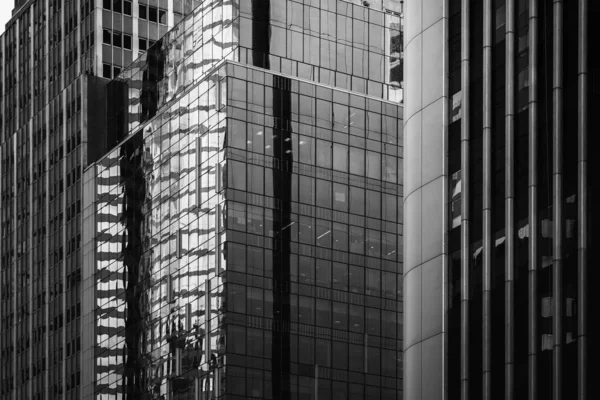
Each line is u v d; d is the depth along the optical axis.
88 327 193.38
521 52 88.56
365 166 179.38
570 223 82.50
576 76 84.06
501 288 86.62
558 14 85.88
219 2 179.38
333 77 181.00
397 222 180.00
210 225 169.88
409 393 93.38
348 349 171.50
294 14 180.50
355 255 175.38
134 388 180.62
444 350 90.12
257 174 170.38
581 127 83.00
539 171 85.56
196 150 175.12
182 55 185.38
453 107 93.75
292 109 175.38
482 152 90.25
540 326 83.19
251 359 164.25
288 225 171.00
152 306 179.50
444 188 93.06
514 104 88.50
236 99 171.38
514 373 84.44
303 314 169.25
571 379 80.38
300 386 166.75
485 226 88.69
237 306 165.00
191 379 168.50
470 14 93.75
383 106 183.25
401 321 176.50
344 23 184.38
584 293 80.50
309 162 174.75
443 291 91.25
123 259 188.00
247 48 175.88
